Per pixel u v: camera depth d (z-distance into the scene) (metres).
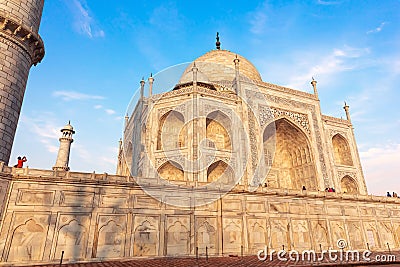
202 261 13.60
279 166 39.50
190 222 16.28
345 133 41.00
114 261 13.71
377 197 24.30
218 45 56.34
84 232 13.84
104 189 14.91
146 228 15.24
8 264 11.91
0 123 14.71
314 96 39.72
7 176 12.88
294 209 20.09
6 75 15.42
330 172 35.88
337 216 21.66
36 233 12.89
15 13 16.45
